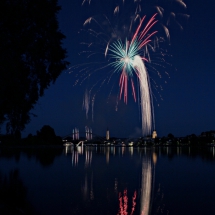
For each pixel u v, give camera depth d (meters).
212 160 111.94
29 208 28.39
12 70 17.91
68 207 31.62
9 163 85.25
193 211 31.61
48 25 21.67
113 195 39.09
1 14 18.80
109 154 155.62
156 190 44.03
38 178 52.62
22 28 19.72
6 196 32.94
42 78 22.34
